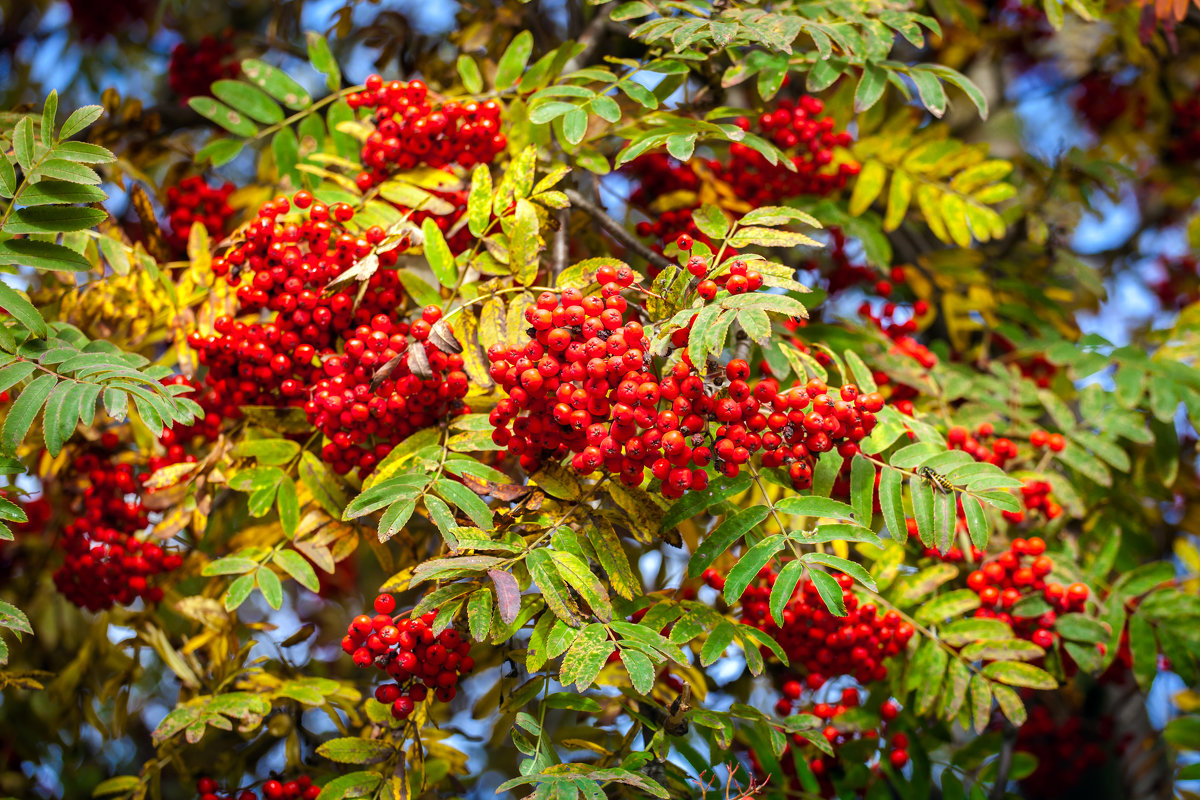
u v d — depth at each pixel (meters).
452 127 3.28
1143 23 4.61
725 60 3.61
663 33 3.02
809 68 3.45
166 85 6.26
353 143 3.72
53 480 4.20
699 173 3.98
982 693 3.15
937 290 4.69
